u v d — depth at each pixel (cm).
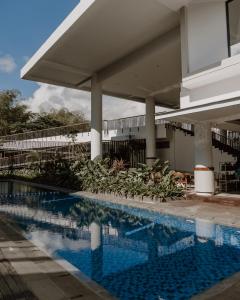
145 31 1073
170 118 870
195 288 372
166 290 365
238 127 1163
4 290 300
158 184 975
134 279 398
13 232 576
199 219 670
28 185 1702
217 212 715
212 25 845
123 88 1680
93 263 462
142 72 1388
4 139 2705
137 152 2011
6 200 1171
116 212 894
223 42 824
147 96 1828
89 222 770
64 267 376
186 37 880
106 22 994
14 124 3794
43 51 1229
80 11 943
